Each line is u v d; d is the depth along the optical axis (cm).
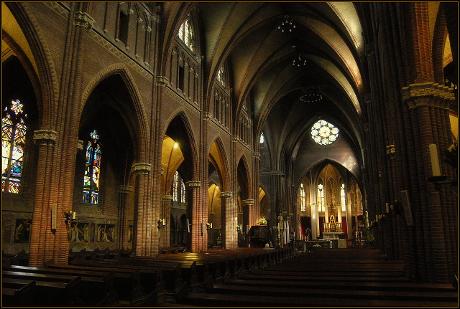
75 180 2656
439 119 1124
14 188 2194
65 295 905
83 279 1024
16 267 1245
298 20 3372
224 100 3669
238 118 3878
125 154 3123
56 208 1495
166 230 3556
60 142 1559
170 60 2617
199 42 3122
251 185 4312
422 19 1163
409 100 1152
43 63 1516
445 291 818
